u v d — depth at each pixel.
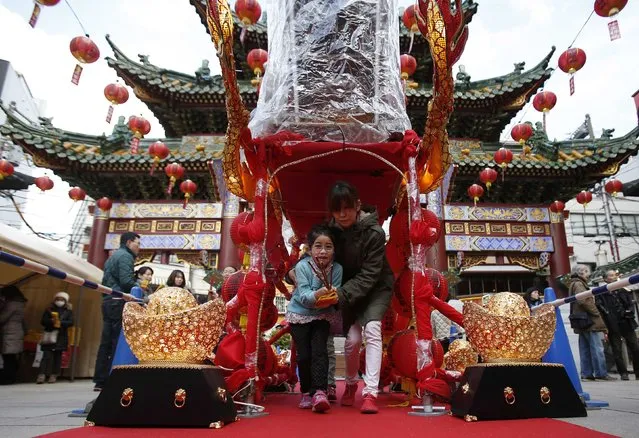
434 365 3.70
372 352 3.80
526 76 16.20
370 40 4.71
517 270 18.84
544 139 16.16
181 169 12.91
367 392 3.67
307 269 3.98
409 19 5.77
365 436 2.57
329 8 4.70
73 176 15.41
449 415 3.40
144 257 15.22
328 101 4.58
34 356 11.03
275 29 4.82
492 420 3.08
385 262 4.20
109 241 15.11
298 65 4.63
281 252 5.19
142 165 14.95
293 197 5.28
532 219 15.61
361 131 4.61
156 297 3.27
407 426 2.92
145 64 16.23
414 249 3.91
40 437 2.51
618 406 4.34
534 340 3.33
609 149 15.13
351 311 4.18
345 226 4.14
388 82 4.70
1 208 25.03
